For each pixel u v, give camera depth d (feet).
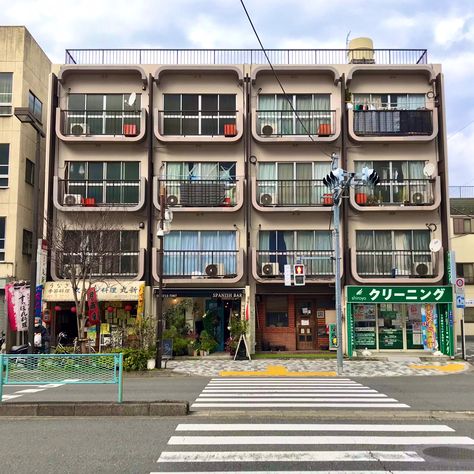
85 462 19.67
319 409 30.50
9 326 66.49
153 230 71.61
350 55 78.95
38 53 79.77
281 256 70.49
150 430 25.05
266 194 70.44
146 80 72.54
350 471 18.65
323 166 72.74
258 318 71.77
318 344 71.72
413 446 22.17
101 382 29.99
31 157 76.23
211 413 28.89
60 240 65.92
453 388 41.34
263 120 73.10
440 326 69.31
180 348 66.85
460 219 108.37
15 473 18.35
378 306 70.85
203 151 73.00
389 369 56.34
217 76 74.13
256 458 20.21
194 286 69.77
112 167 72.90
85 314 65.51
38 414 28.73
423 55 75.97
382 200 71.41
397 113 71.82
